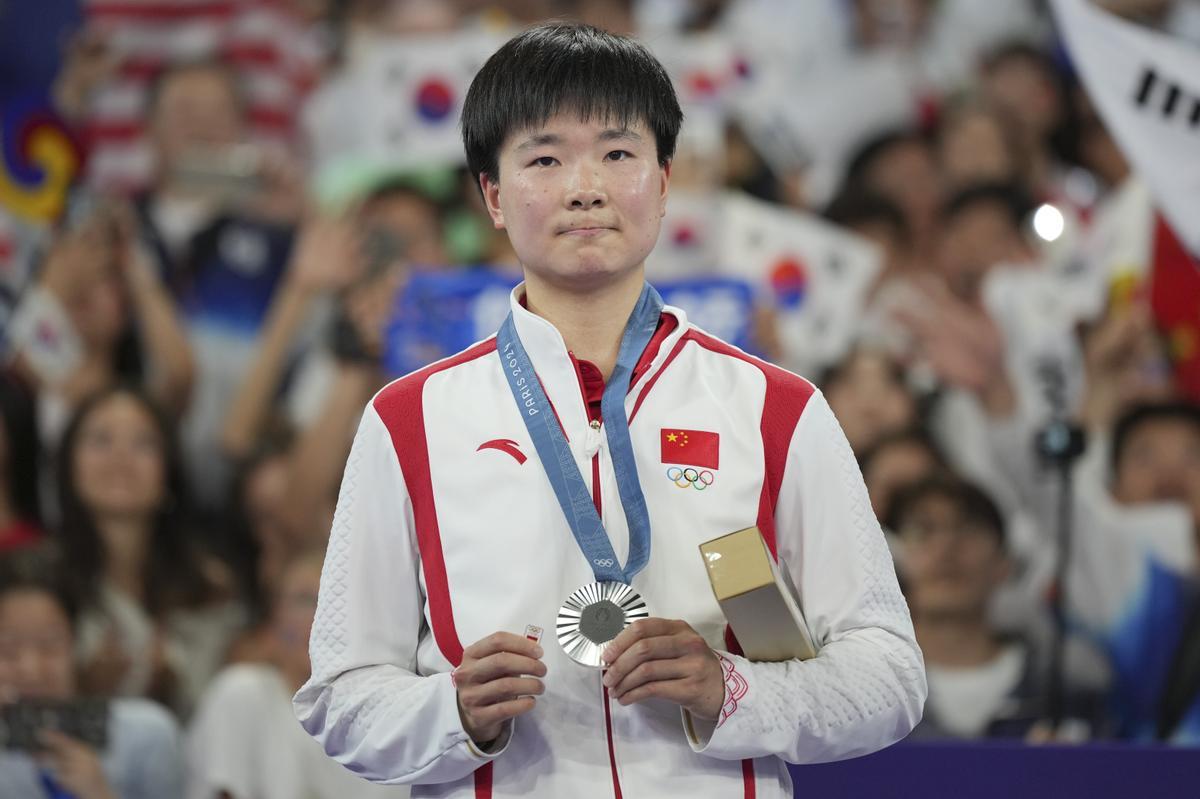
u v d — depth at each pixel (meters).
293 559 16.50
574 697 5.64
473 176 6.41
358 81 19.41
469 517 5.82
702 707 5.41
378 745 5.70
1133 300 17.17
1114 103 11.58
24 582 15.12
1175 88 11.41
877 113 20.00
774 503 5.97
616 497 5.85
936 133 19.64
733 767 5.71
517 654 5.27
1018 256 18.11
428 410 6.05
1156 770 7.91
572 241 5.86
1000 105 19.69
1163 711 14.80
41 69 20.08
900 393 16.92
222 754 14.23
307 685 6.00
